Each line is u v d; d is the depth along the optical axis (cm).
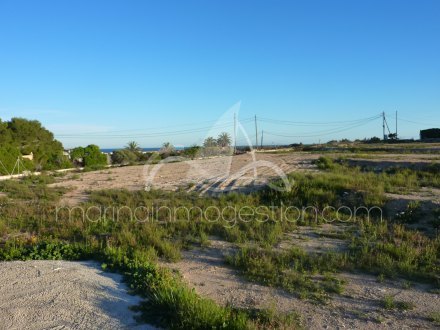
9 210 1492
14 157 3541
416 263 856
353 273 829
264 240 1041
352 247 971
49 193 1988
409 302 686
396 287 756
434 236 1061
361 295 719
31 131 5728
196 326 542
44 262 840
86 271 775
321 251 965
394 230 1097
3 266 806
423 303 685
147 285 676
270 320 604
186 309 568
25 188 2220
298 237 1088
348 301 695
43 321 562
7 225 1277
